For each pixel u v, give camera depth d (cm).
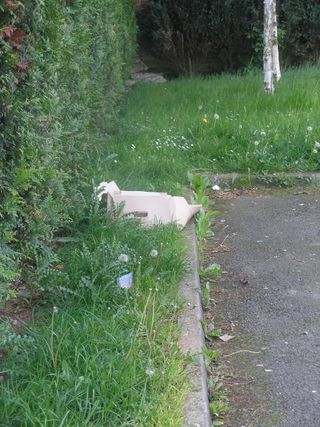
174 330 301
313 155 518
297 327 329
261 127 554
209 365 300
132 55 838
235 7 926
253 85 707
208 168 516
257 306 346
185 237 389
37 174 306
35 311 307
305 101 620
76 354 269
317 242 412
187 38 960
